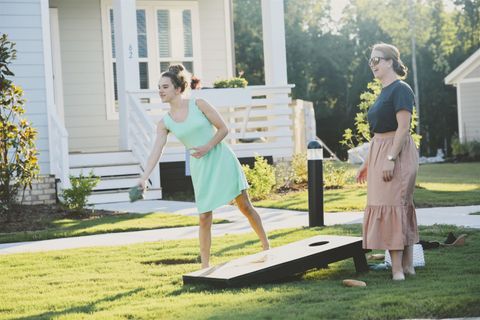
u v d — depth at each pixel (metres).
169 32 20.50
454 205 13.30
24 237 10.48
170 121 7.08
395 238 6.43
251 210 7.33
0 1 15.37
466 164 31.50
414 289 5.86
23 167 13.04
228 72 21.05
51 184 15.14
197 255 8.29
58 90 19.48
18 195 14.79
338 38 52.25
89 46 19.75
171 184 17.70
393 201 6.46
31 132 13.20
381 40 52.66
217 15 20.95
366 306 5.29
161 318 5.27
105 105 19.88
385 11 53.56
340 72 51.69
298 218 11.75
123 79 16.88
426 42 52.72
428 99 49.16
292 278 6.81
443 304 5.21
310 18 55.59
